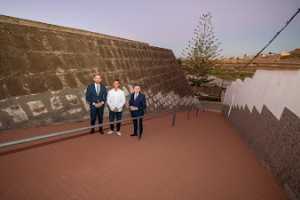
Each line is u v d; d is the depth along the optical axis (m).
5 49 6.76
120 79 11.76
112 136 7.07
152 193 3.89
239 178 4.93
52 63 8.12
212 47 30.91
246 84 11.62
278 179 4.80
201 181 4.57
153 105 14.10
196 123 12.02
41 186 3.74
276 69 7.34
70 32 9.71
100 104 6.55
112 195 3.70
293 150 4.64
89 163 4.85
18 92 6.64
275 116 6.19
